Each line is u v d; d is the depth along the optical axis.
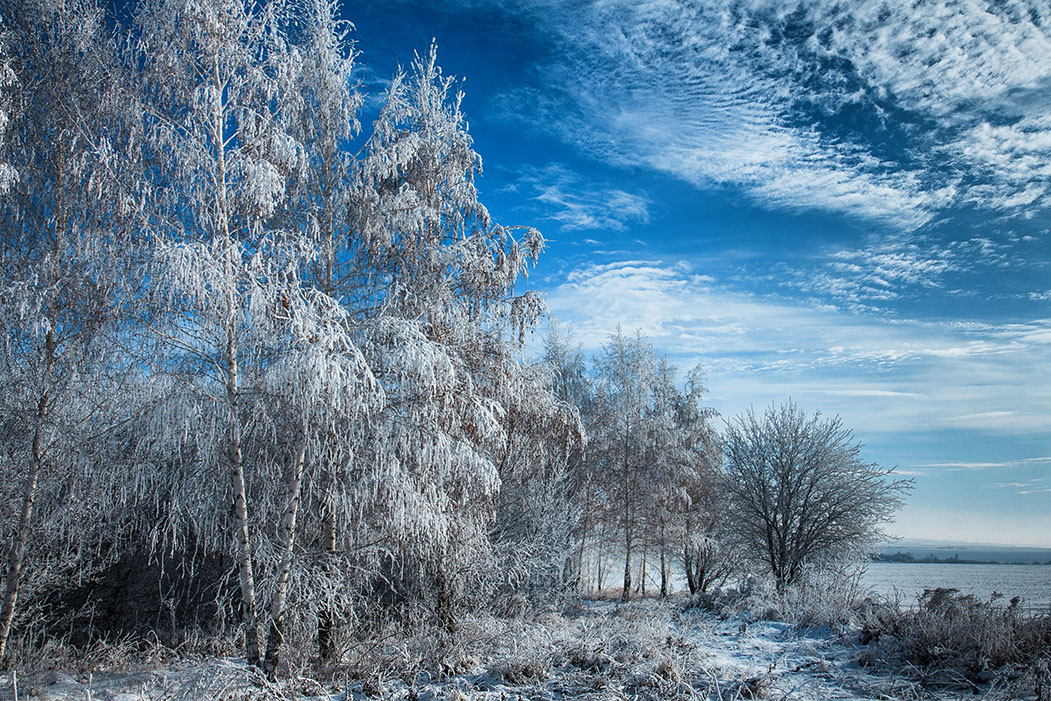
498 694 6.20
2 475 8.70
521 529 12.88
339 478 8.17
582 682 6.22
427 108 10.53
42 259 8.48
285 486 8.34
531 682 6.59
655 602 14.06
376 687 6.75
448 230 10.65
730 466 19.69
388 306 9.20
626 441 20.27
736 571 21.19
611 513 20.12
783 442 18.61
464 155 10.59
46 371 8.52
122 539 10.40
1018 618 7.12
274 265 7.85
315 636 8.59
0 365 8.45
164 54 8.01
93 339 8.20
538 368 11.59
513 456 11.52
